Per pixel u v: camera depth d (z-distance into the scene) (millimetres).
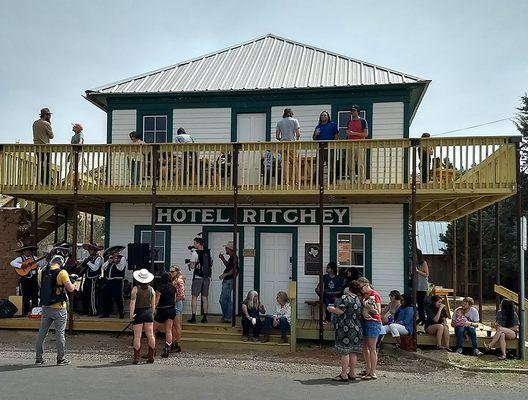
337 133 13508
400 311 11891
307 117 14953
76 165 13242
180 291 11469
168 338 10789
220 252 14969
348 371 9383
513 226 27438
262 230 14789
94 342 12164
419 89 14844
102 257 14008
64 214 17672
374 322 9234
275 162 12641
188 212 15141
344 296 9195
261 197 13547
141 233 15359
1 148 13562
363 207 14445
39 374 8852
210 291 14891
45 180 13445
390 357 11164
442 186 11891
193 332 12445
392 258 14195
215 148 12844
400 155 13336
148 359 10141
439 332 11688
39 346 9781
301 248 14586
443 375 9750
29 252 13984
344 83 14773
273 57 17484
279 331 12609
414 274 11719
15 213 15273
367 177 13820
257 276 14664
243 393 7887
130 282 14539
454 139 11820
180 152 13219
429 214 17844
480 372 10055
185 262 15039
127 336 12914
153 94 15398
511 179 11594
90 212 19047
